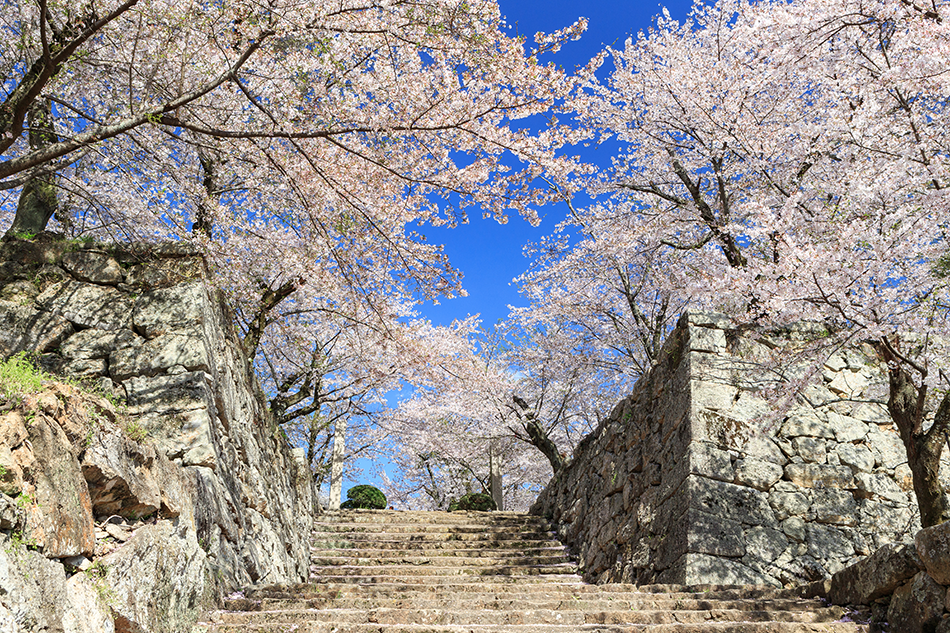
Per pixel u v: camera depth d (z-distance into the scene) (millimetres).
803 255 5777
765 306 6113
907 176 6371
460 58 6031
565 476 12094
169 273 7230
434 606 5477
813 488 7773
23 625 2727
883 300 5848
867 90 6648
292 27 5656
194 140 6816
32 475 3129
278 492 9070
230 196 9227
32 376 3482
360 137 6652
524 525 11859
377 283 8289
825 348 6586
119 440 4047
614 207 11984
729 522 7398
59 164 7035
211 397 6844
